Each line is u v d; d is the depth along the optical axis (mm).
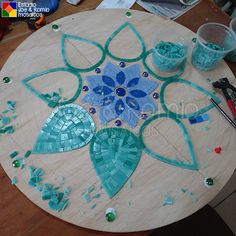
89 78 681
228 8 1093
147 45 742
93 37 740
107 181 569
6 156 584
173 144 620
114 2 854
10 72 675
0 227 535
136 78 692
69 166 580
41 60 697
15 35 778
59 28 745
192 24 843
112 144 605
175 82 698
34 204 553
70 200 549
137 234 542
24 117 625
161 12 850
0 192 560
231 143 634
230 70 728
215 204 1182
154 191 568
